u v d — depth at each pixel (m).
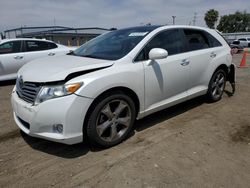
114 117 3.43
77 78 3.05
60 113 2.95
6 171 2.99
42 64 3.60
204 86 5.01
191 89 4.68
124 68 3.45
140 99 3.71
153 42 3.96
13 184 2.75
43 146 3.56
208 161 3.16
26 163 3.15
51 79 3.01
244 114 4.80
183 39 4.52
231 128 4.16
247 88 6.89
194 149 3.45
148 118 4.55
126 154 3.31
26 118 3.15
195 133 3.95
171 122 4.39
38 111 3.00
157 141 3.67
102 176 2.86
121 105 3.47
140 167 3.02
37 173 2.94
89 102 3.06
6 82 8.34
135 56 3.65
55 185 2.73
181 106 5.21
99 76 3.15
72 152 3.38
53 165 3.10
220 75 5.43
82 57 3.88
